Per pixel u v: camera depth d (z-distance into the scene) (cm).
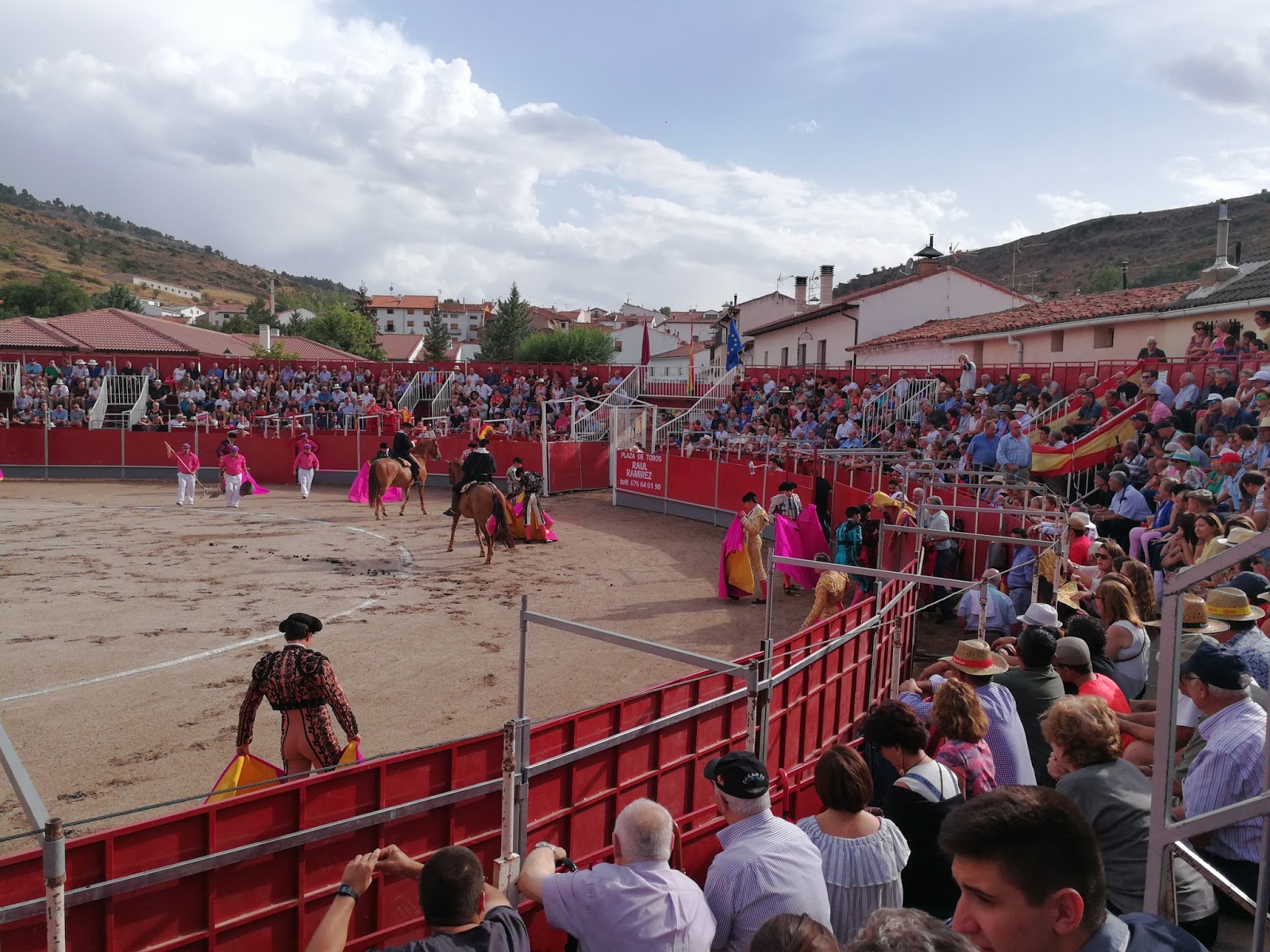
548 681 1088
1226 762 385
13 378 3866
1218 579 816
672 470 2620
